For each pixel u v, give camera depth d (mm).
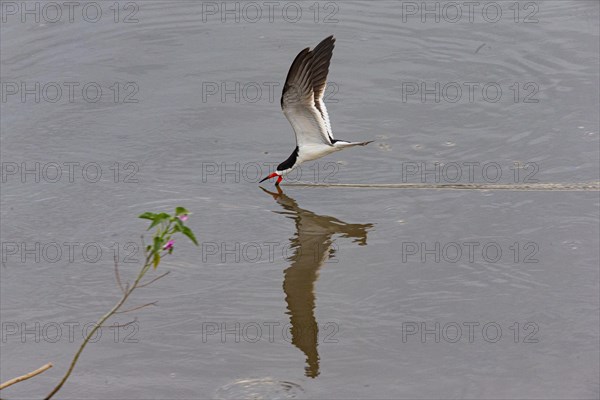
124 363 10695
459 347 10680
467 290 11695
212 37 18938
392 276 12094
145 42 18781
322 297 11781
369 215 13609
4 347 11062
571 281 11711
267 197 14227
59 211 13914
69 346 11039
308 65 12727
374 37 18719
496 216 13250
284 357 10664
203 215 13734
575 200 13438
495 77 17062
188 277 12312
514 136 15281
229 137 15789
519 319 11102
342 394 9984
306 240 13031
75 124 16156
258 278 12227
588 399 9734
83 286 12195
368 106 16531
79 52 18422
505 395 9875
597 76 16656
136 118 16328
